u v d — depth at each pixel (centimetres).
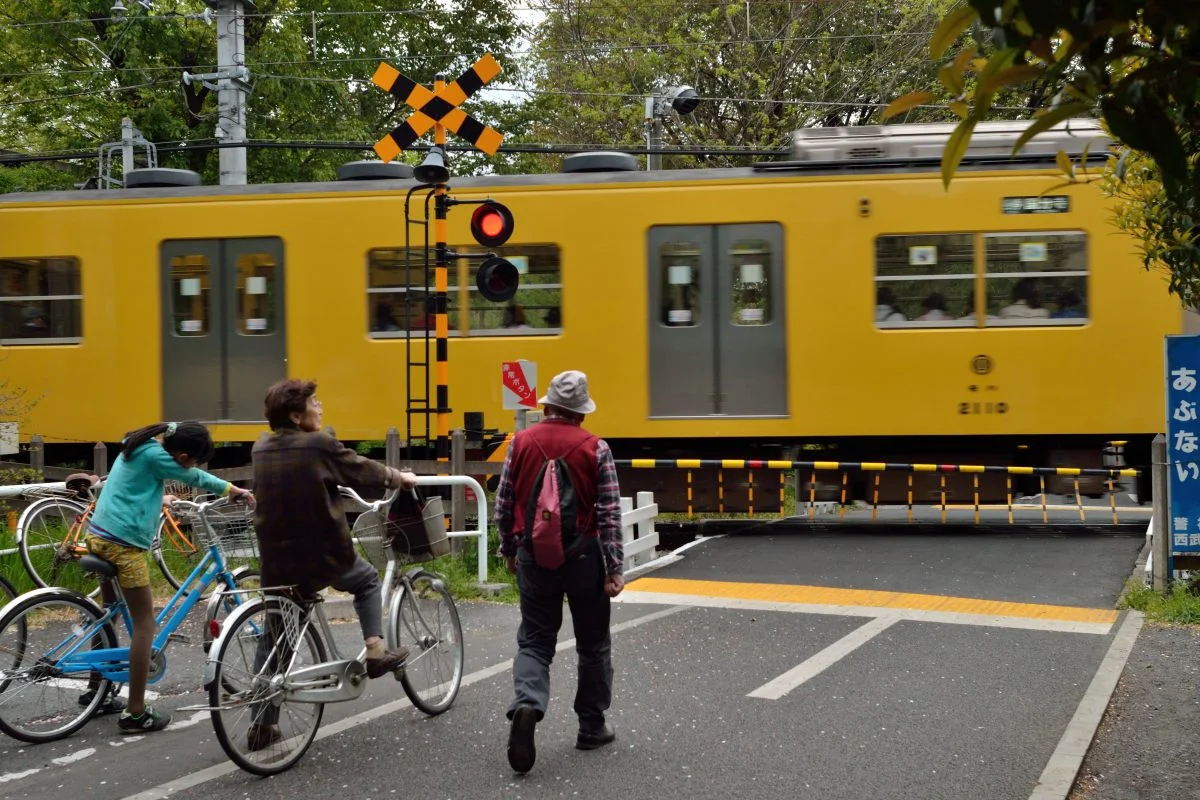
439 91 1012
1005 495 1135
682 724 535
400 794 451
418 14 2642
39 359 1202
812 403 1123
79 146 2262
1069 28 214
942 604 787
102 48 2209
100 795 450
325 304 1170
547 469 465
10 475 1018
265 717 473
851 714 548
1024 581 864
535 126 2764
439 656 560
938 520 1227
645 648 677
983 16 222
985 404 1107
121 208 1195
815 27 2584
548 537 455
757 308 1134
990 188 1110
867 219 1120
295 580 481
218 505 559
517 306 1155
